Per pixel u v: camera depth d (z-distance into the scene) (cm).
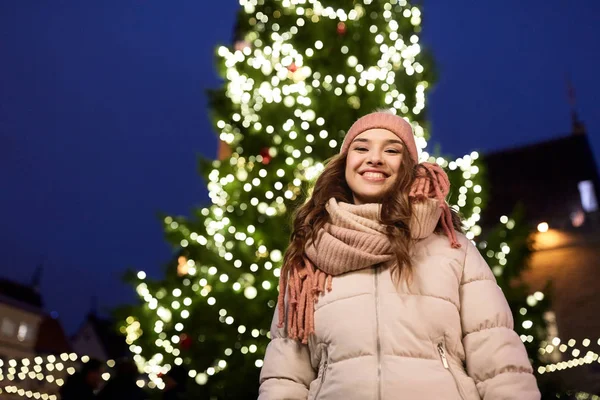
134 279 598
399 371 179
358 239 202
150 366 565
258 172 652
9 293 3584
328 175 248
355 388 179
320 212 230
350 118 654
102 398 477
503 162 1731
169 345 568
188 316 566
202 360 572
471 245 215
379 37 655
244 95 652
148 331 580
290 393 202
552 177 1639
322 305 203
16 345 3438
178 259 667
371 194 230
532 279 1472
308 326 201
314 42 703
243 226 607
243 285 579
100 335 4116
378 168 232
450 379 179
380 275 201
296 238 225
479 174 605
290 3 720
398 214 202
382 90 645
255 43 760
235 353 564
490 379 181
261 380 212
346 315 193
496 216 1585
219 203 643
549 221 1534
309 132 664
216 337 565
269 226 586
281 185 600
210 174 640
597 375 1327
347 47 698
